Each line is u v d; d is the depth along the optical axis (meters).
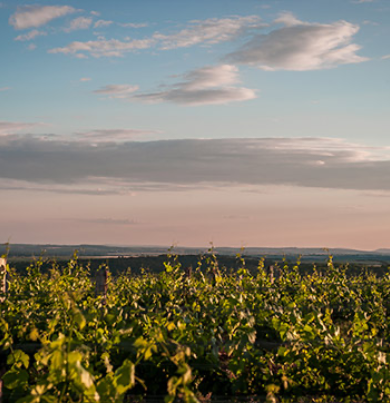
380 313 11.27
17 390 5.16
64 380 4.38
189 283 12.16
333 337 7.02
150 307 9.05
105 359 5.63
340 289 13.24
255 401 6.46
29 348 7.22
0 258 10.88
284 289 13.28
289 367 6.85
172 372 6.61
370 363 6.55
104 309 8.26
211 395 6.68
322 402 6.45
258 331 8.59
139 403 6.20
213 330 7.93
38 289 11.17
